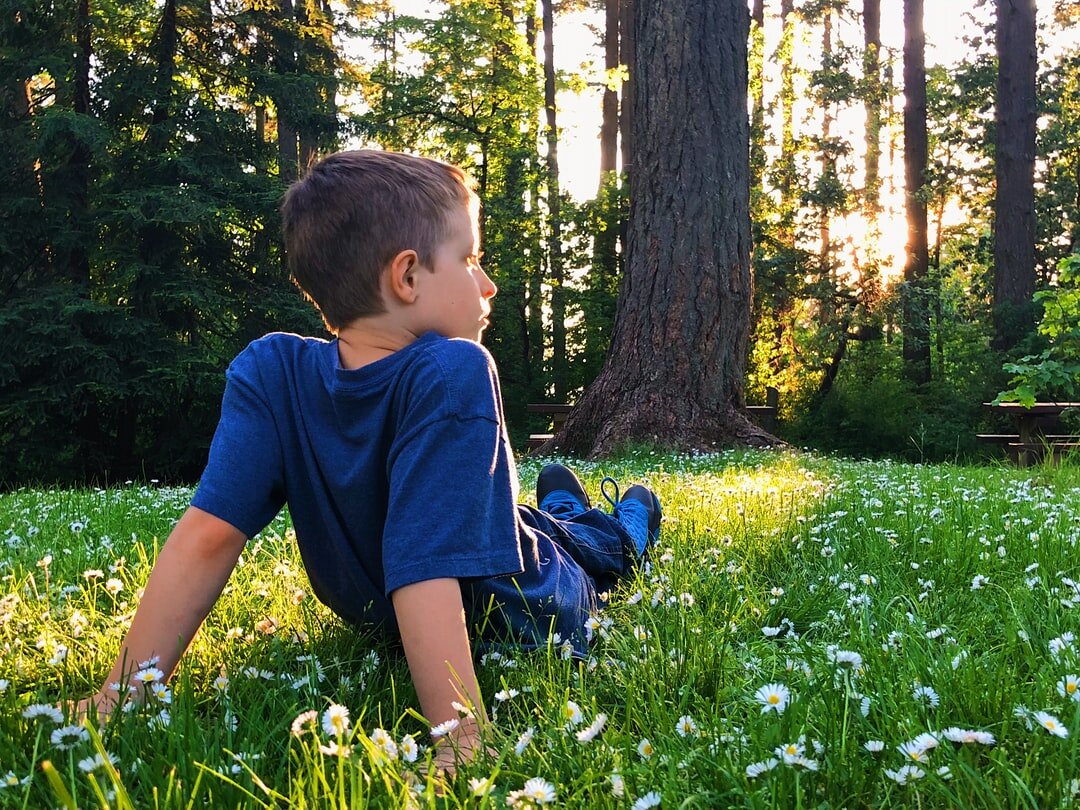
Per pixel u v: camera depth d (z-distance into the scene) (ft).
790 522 10.98
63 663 5.71
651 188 36.55
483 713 4.57
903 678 5.02
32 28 57.11
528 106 87.81
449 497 4.81
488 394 5.11
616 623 6.75
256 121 81.61
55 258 58.95
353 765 3.59
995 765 3.94
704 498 14.12
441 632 4.66
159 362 56.03
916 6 82.64
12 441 56.29
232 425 5.43
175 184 58.75
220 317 60.80
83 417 57.98
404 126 88.99
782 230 79.00
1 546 11.35
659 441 34.58
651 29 36.70
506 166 89.15
